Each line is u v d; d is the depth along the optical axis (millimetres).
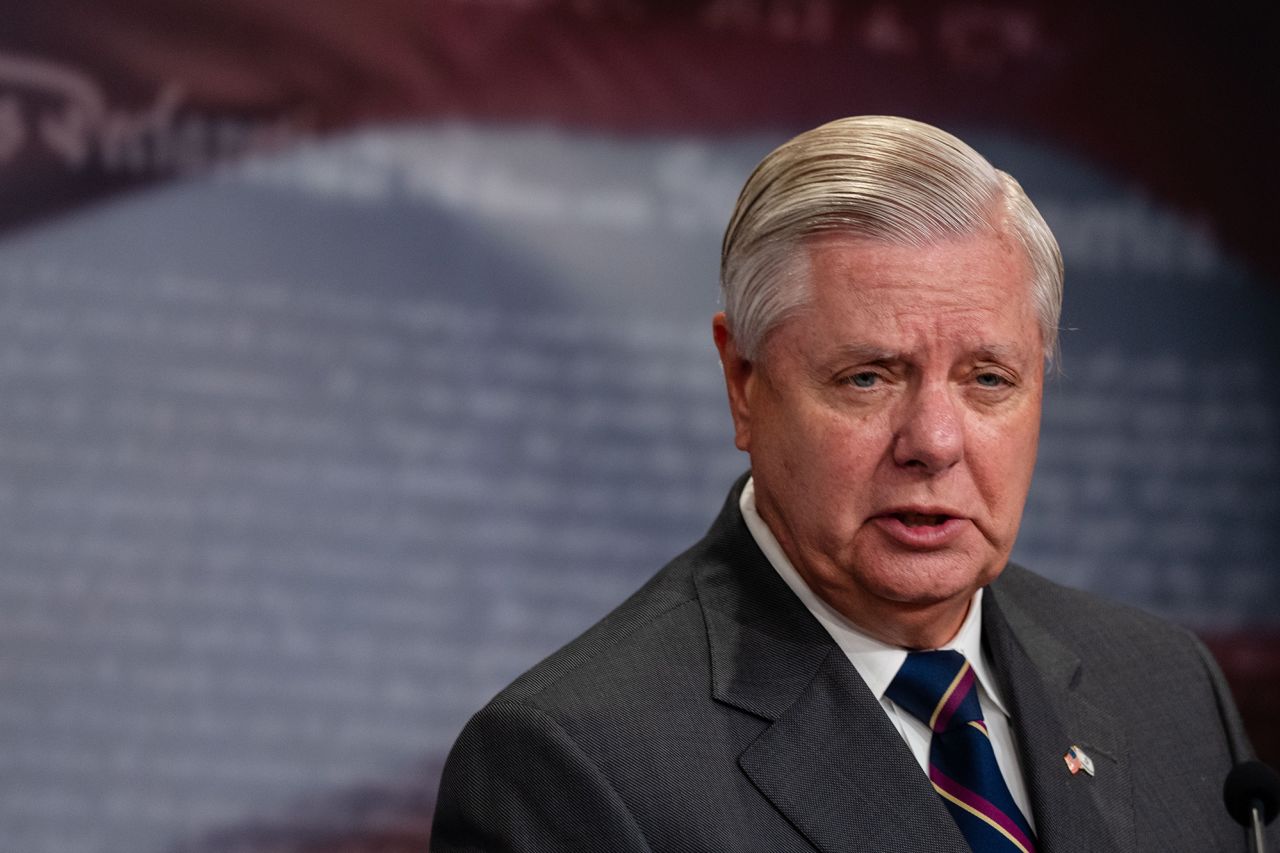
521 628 9375
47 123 8883
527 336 9461
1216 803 4090
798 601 3836
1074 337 10125
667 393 9602
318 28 9273
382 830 9117
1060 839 3689
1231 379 10227
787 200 3602
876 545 3557
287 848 9000
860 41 9883
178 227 9023
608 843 3408
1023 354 3596
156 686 8875
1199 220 10234
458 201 9414
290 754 9031
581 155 9555
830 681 3709
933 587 3545
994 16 10078
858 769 3602
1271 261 10281
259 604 9023
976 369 3553
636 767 3510
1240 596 10164
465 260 9398
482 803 3549
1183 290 10219
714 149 9688
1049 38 10133
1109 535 10086
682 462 9594
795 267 3572
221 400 9023
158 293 8961
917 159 3549
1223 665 10117
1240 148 10281
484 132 9461
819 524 3596
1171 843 3902
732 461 9648
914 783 3590
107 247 8914
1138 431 10141
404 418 9281
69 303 8852
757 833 3512
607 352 9547
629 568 9508
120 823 8789
